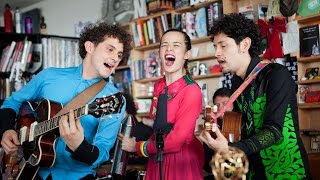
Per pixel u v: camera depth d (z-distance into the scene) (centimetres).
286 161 162
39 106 182
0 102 440
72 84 183
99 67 178
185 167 180
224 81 403
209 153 192
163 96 187
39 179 180
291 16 347
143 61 462
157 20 443
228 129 170
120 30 181
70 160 174
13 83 439
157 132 173
